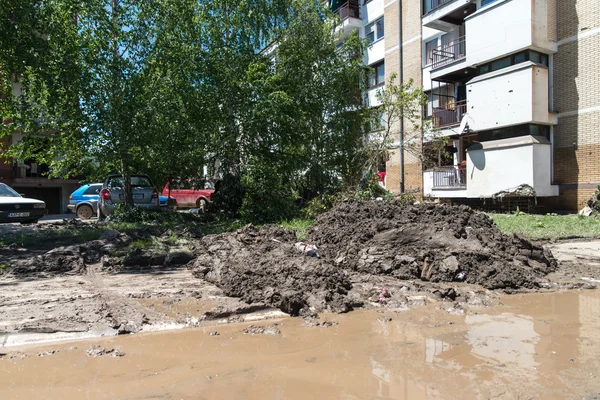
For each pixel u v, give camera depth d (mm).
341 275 5684
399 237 7090
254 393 2836
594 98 15648
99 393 2840
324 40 17078
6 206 11867
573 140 16297
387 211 8047
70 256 7230
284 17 17375
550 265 7098
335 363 3348
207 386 2945
